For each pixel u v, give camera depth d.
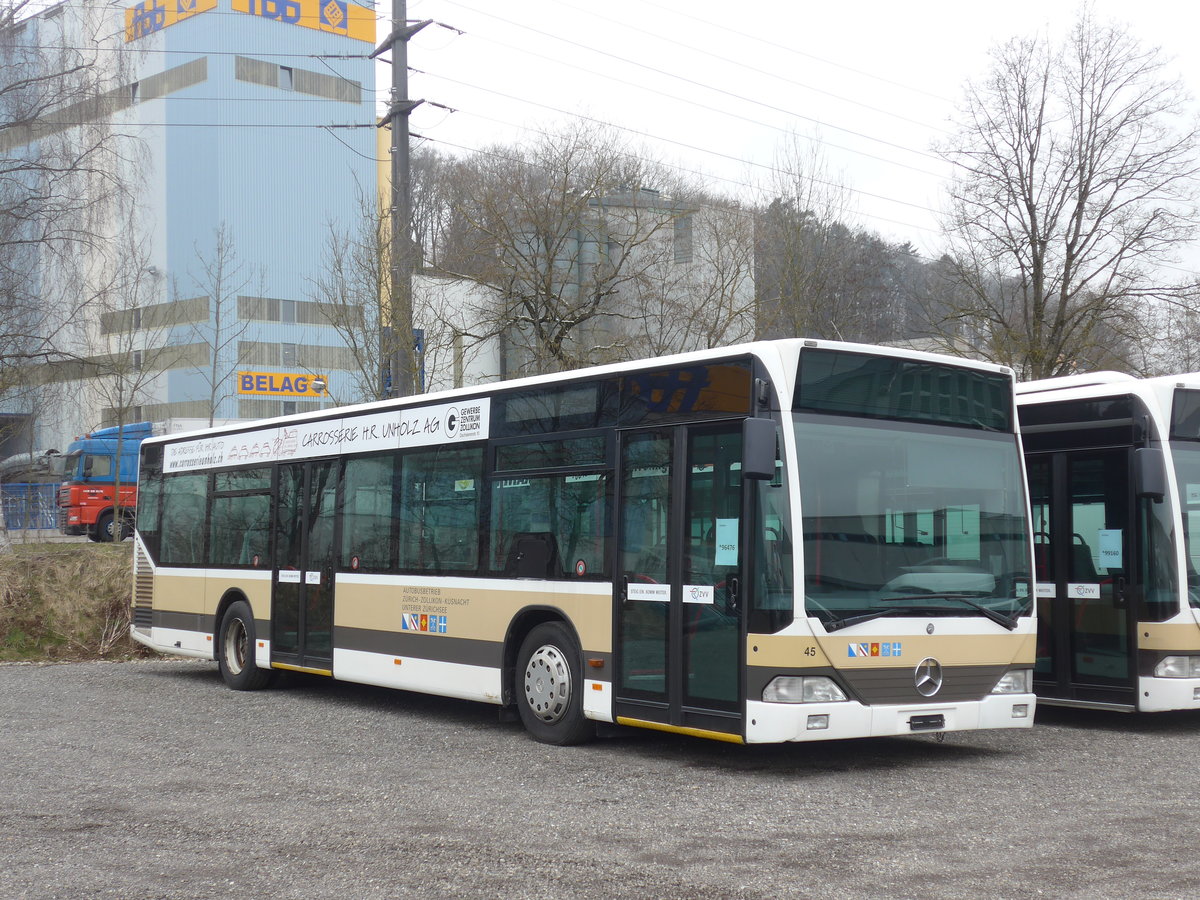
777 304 34.59
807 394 9.48
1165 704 11.62
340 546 14.06
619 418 10.62
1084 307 29.66
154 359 40.06
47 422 39.53
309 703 14.32
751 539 9.30
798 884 6.36
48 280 27.23
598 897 6.16
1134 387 12.01
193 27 62.62
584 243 36.31
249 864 6.85
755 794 8.80
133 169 28.48
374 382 24.33
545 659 11.09
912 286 38.44
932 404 10.12
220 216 61.97
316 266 62.91
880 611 9.43
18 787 9.16
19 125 26.16
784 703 9.05
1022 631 10.16
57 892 6.34
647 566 10.18
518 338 35.62
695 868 6.70
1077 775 9.59
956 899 6.07
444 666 12.33
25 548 24.70
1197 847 7.12
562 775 9.57
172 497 17.58
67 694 15.24
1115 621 12.06
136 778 9.50
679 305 34.34
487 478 12.02
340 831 7.64
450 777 9.50
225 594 16.08
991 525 10.24
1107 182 29.80
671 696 9.83
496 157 33.69
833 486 9.45
